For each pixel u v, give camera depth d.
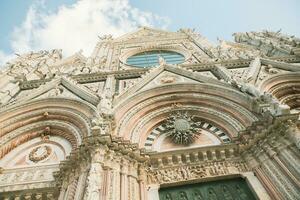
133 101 15.11
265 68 17.92
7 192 10.59
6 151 13.06
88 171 9.92
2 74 18.38
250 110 13.62
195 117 14.89
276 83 16.31
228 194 10.65
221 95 15.26
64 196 10.11
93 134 10.92
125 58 25.25
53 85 17.28
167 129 14.27
